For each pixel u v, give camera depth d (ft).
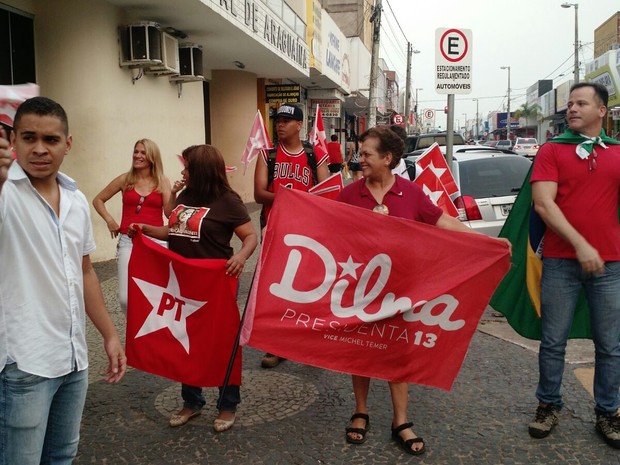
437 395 14.44
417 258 11.75
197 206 12.99
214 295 12.66
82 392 8.50
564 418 13.10
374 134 12.26
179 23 35.32
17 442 7.70
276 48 46.39
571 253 11.93
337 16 116.67
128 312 12.71
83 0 29.25
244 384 15.40
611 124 96.07
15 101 7.48
